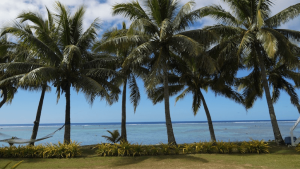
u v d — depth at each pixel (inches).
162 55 522.6
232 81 671.8
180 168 335.9
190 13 537.3
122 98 666.2
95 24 562.3
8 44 577.9
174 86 717.3
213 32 512.1
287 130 1962.4
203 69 645.3
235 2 586.6
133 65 544.1
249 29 587.8
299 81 648.4
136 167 350.6
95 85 498.9
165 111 534.0
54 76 508.1
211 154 442.3
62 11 552.7
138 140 1187.9
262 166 337.4
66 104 563.5
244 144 477.4
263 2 564.1
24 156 446.9
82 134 1771.7
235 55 593.6
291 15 529.7
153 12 545.0
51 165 372.5
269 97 566.3
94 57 634.2
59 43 574.9
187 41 466.0
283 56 530.6
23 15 522.6
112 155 452.4
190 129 2438.5
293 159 380.5
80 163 386.6
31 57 571.8
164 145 476.4
